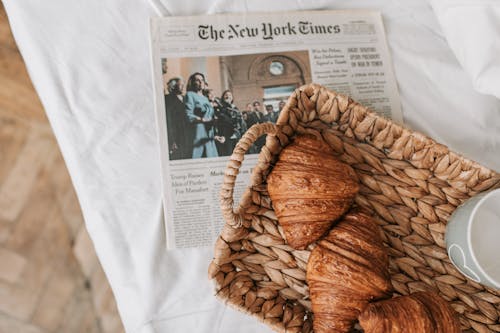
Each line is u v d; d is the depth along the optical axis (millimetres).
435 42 688
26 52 649
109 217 629
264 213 583
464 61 626
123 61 654
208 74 656
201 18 663
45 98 645
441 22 640
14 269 883
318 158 541
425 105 676
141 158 641
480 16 586
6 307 873
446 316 507
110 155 638
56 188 903
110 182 634
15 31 652
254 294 564
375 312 495
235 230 539
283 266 584
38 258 888
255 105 657
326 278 521
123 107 646
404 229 604
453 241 547
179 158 640
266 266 582
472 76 618
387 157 612
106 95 646
